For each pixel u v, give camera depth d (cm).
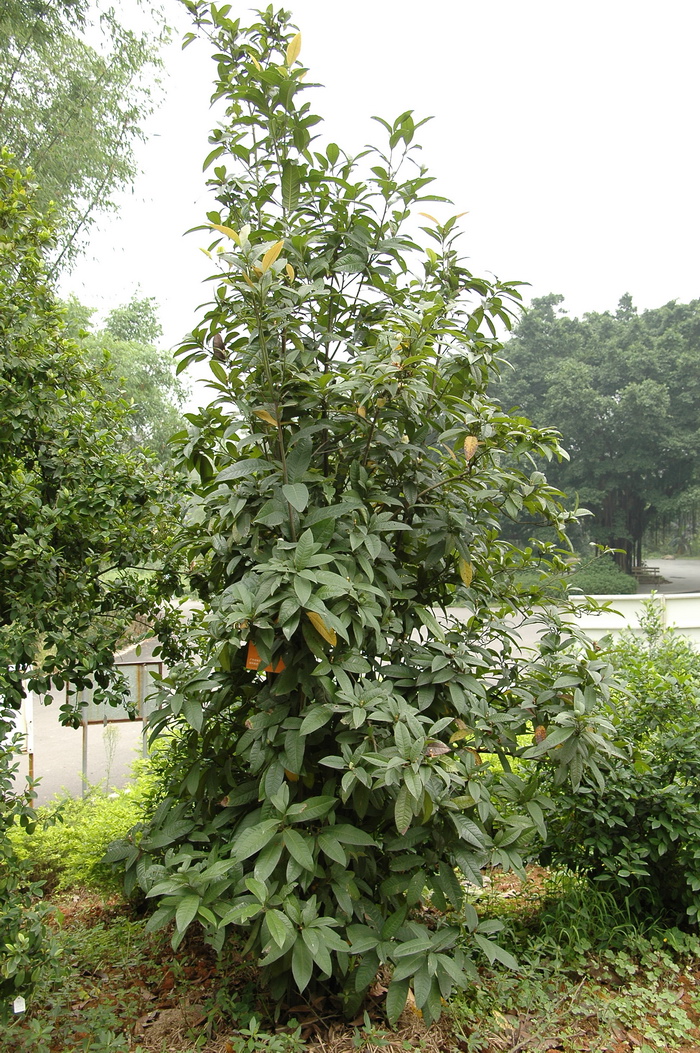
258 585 228
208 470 286
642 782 308
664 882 320
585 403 2891
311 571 206
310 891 231
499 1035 240
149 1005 261
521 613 308
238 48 284
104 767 630
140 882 248
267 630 215
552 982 272
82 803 416
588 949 291
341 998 240
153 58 1218
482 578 284
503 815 254
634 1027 253
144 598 319
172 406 2247
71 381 317
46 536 270
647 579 3166
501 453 267
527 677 287
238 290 230
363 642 245
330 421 249
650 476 3173
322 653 216
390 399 234
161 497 308
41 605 270
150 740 254
